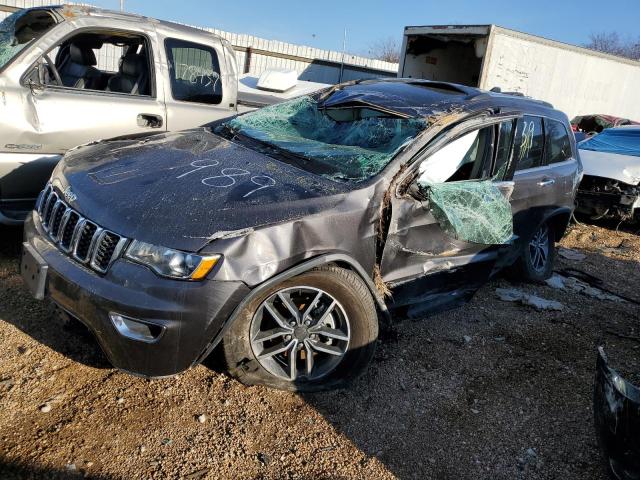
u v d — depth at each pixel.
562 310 4.60
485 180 3.76
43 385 2.74
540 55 13.05
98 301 2.41
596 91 14.93
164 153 3.30
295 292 2.83
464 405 3.11
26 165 4.11
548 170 4.59
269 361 2.86
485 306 4.48
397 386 3.18
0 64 4.10
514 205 4.18
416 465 2.61
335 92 4.18
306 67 18.64
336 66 19.41
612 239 7.35
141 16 4.83
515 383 3.41
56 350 3.03
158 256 2.40
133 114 4.63
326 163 3.27
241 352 2.74
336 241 2.79
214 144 3.56
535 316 4.43
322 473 2.47
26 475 2.21
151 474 2.32
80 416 2.58
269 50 17.64
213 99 5.30
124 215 2.54
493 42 12.10
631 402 2.31
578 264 6.05
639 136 8.41
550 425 3.04
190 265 2.39
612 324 4.49
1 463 2.24
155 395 2.79
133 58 4.84
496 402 3.18
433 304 3.75
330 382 3.00
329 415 2.85
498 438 2.88
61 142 4.25
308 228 2.68
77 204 2.73
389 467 2.57
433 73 14.58
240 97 6.46
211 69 5.25
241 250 2.47
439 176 3.53
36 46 4.13
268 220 2.59
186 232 2.44
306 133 3.87
